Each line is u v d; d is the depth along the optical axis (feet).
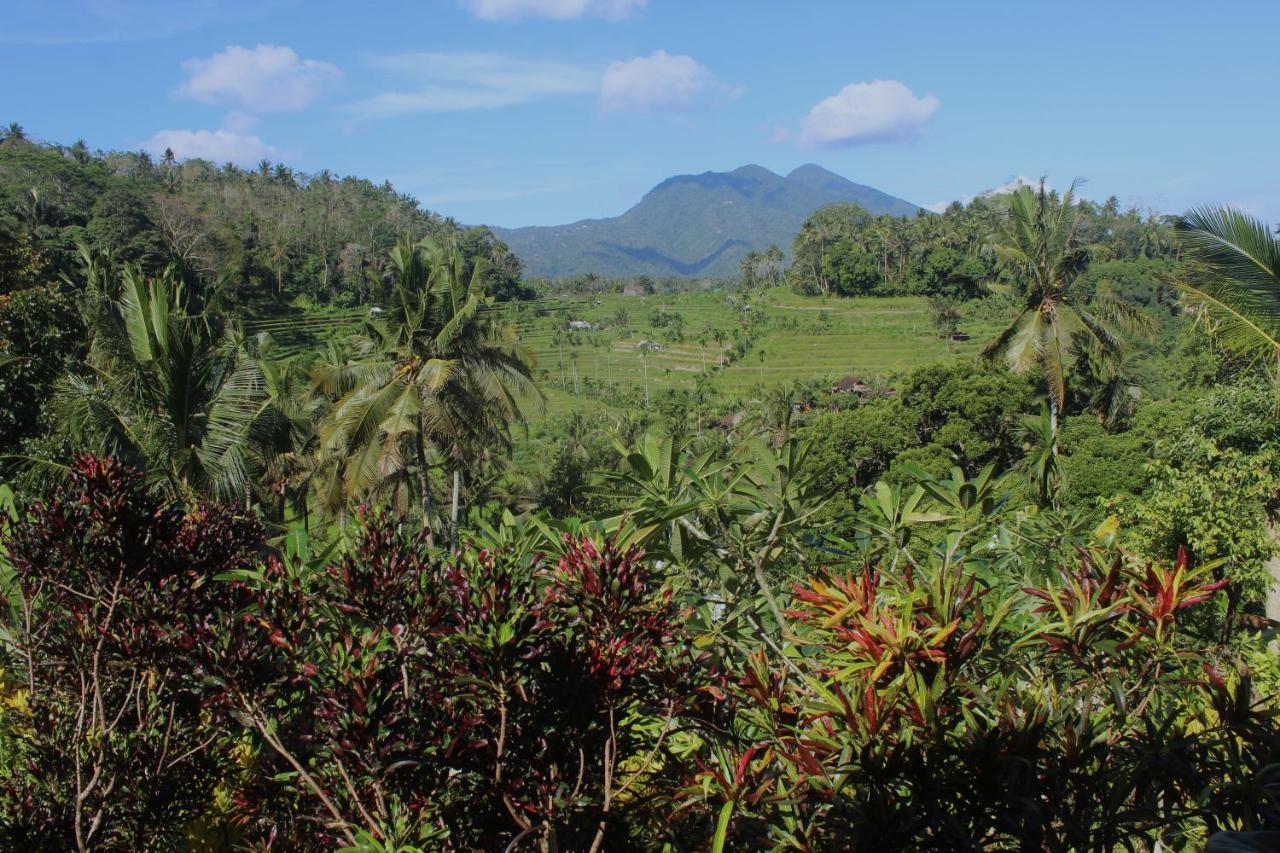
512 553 10.64
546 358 293.84
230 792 12.65
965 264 302.45
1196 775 8.69
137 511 13.12
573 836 9.71
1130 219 298.35
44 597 14.48
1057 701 9.80
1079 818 8.63
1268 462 44.32
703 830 10.60
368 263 306.55
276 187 389.39
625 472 12.33
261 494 60.23
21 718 13.34
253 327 245.45
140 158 378.32
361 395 61.41
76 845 12.41
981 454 91.40
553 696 9.38
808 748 9.19
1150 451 68.95
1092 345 77.36
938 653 8.84
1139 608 9.95
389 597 9.80
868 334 277.23
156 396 47.06
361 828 9.04
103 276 70.33
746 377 247.91
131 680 13.39
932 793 8.49
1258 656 18.95
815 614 10.05
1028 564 13.05
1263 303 30.45
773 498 12.64
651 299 408.67
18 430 48.96
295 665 9.92
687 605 12.20
